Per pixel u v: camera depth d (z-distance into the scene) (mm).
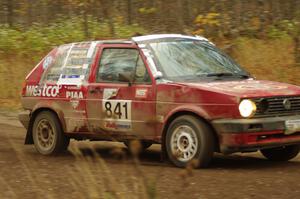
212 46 17750
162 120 15805
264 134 14852
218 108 14828
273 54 33312
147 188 9773
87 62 17750
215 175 14398
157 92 15898
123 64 16891
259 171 15086
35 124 18812
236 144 14648
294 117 15367
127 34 40156
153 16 41750
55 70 18562
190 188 12969
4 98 32125
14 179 14359
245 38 36188
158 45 16812
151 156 18453
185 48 17062
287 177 14102
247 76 17141
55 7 47031
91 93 17312
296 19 37875
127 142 17297
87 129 17484
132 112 16391
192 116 15258
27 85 19141
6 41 40156
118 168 15609
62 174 14836
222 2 38781
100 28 41719
